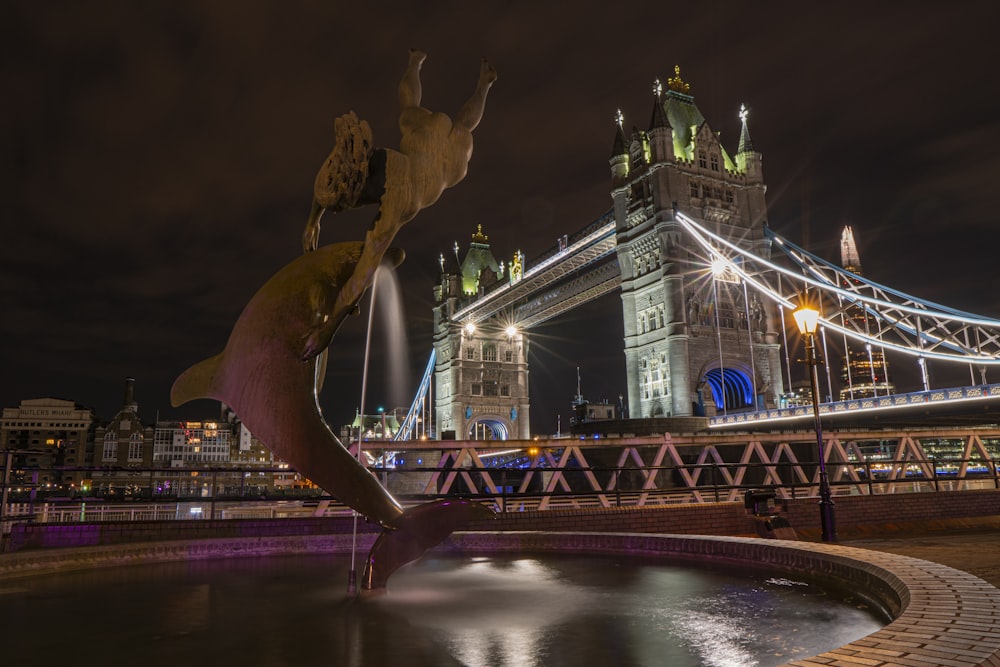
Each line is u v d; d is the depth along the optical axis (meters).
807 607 6.39
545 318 129.38
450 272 148.50
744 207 90.44
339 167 7.27
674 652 4.80
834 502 21.41
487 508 7.97
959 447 85.31
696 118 95.62
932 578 6.12
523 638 5.27
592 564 9.48
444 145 7.68
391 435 170.38
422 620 5.98
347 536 11.88
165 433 136.38
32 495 15.09
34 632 5.65
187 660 4.77
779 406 83.50
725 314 84.56
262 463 134.50
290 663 4.66
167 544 10.45
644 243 87.25
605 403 128.12
